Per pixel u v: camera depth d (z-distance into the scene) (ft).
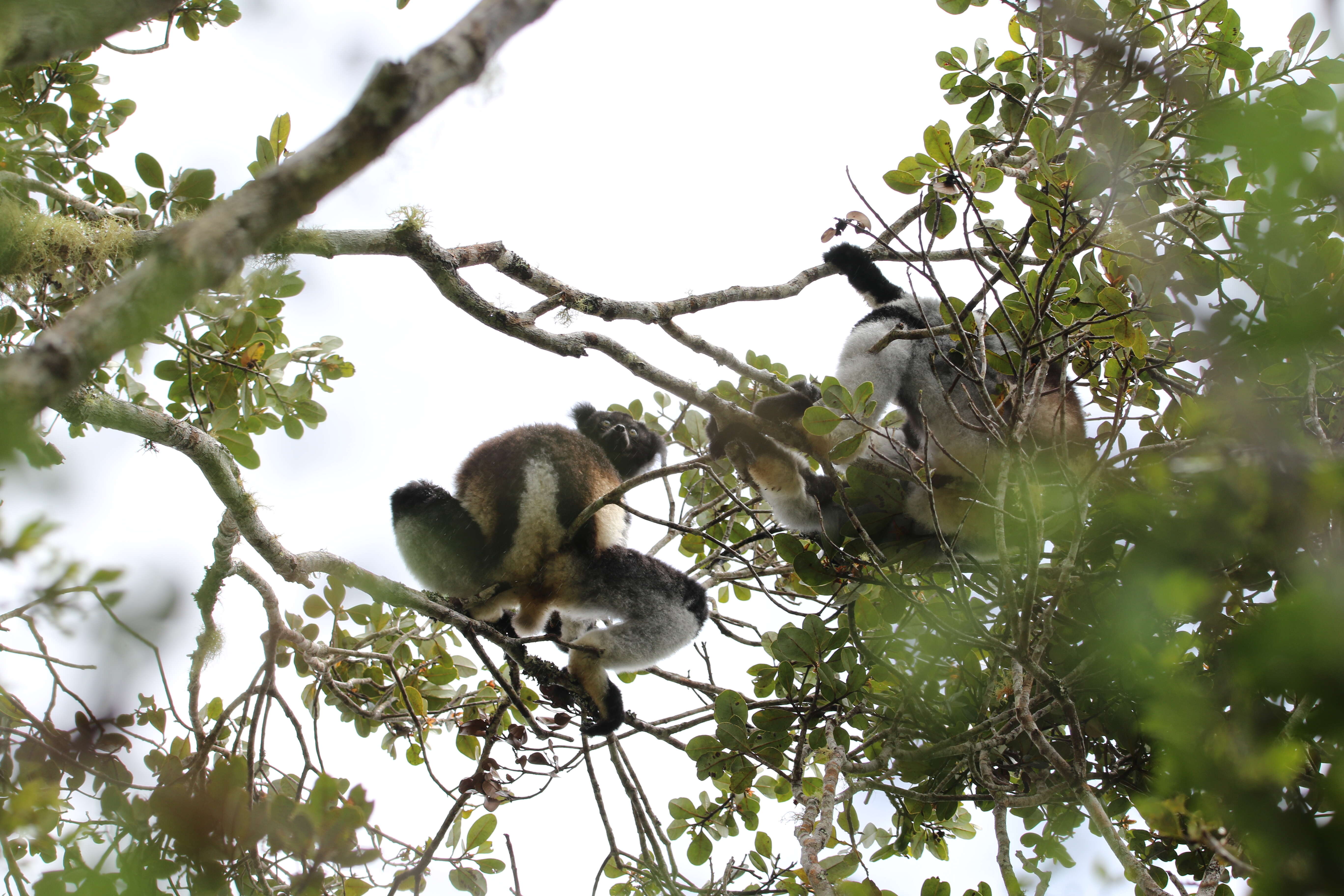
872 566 16.62
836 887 13.87
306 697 20.49
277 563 15.43
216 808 11.05
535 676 18.17
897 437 19.81
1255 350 9.00
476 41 7.63
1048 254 17.38
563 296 17.89
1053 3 17.15
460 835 16.74
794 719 17.37
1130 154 16.16
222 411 18.31
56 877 9.76
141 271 7.10
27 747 12.23
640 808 16.96
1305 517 7.56
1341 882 6.06
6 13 7.66
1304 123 6.23
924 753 16.20
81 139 19.95
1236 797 6.64
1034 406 14.96
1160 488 8.99
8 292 14.85
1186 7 19.34
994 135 20.56
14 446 6.57
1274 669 5.79
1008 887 13.89
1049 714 16.90
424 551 19.01
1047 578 15.67
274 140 16.43
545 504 18.81
